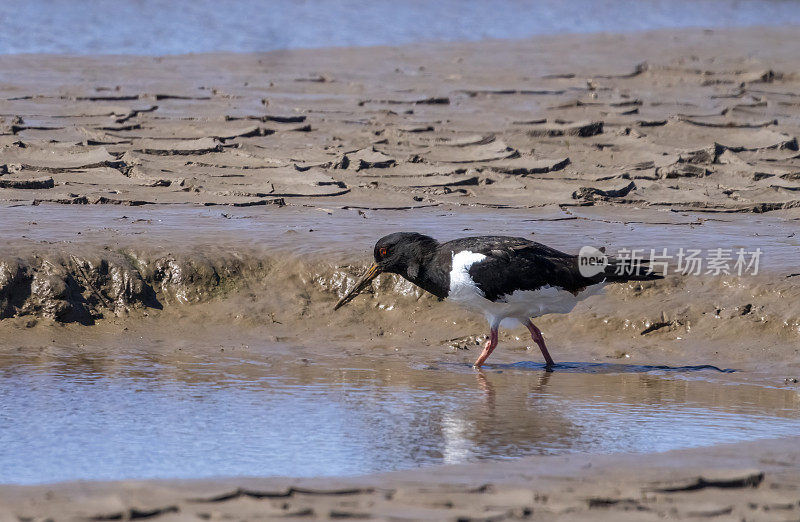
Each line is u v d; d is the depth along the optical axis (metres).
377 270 13.63
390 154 22.91
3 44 37.91
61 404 10.82
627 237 16.91
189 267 14.90
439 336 14.35
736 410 11.14
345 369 12.70
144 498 7.74
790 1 61.59
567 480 8.41
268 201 18.94
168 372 12.27
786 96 31.12
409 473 8.67
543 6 55.97
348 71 34.59
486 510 7.58
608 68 35.50
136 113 26.42
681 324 14.24
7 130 23.48
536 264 12.73
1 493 7.98
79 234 15.69
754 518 7.54
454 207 19.20
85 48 38.22
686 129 26.23
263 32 43.78
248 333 14.21
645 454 9.40
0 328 13.59
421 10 52.22
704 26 50.59
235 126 25.22
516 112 28.34
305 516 7.41
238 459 9.13
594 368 13.10
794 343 13.74
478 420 10.57
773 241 16.83
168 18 45.78
